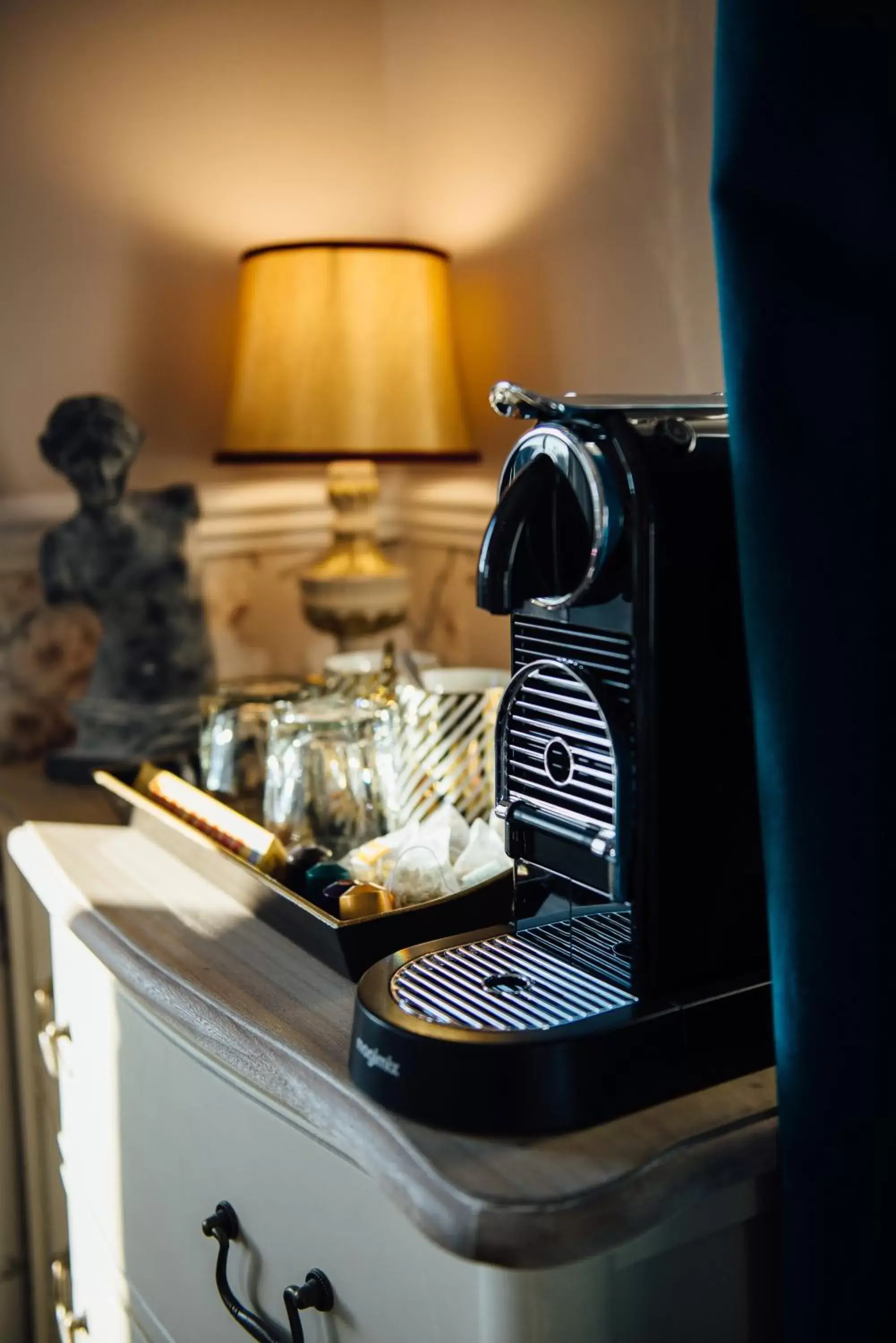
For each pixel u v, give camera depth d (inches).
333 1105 29.0
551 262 57.6
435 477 69.0
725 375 26.5
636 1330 27.6
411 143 66.8
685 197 49.2
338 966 35.9
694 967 29.4
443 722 47.6
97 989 44.2
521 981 30.0
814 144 24.8
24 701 64.1
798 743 26.0
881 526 25.6
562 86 55.3
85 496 57.2
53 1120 54.1
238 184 66.2
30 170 60.9
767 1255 29.8
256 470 69.5
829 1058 26.3
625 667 28.5
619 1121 27.4
